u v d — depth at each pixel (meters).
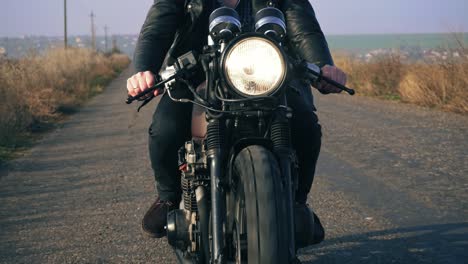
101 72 48.50
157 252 6.64
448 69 19.14
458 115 16.62
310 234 4.34
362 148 11.99
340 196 8.59
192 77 4.61
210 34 4.05
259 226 3.60
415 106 19.20
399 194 8.58
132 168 11.09
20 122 16.38
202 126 4.38
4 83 18.19
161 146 4.81
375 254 6.27
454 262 5.98
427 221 7.31
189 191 4.59
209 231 4.16
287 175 3.88
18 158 12.49
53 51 39.06
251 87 3.69
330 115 17.23
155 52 4.70
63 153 12.93
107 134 15.48
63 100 24.06
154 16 4.79
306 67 4.04
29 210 8.48
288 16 4.69
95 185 9.87
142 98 4.38
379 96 22.91
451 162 10.48
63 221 7.91
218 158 3.99
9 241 7.16
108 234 7.32
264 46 3.69
